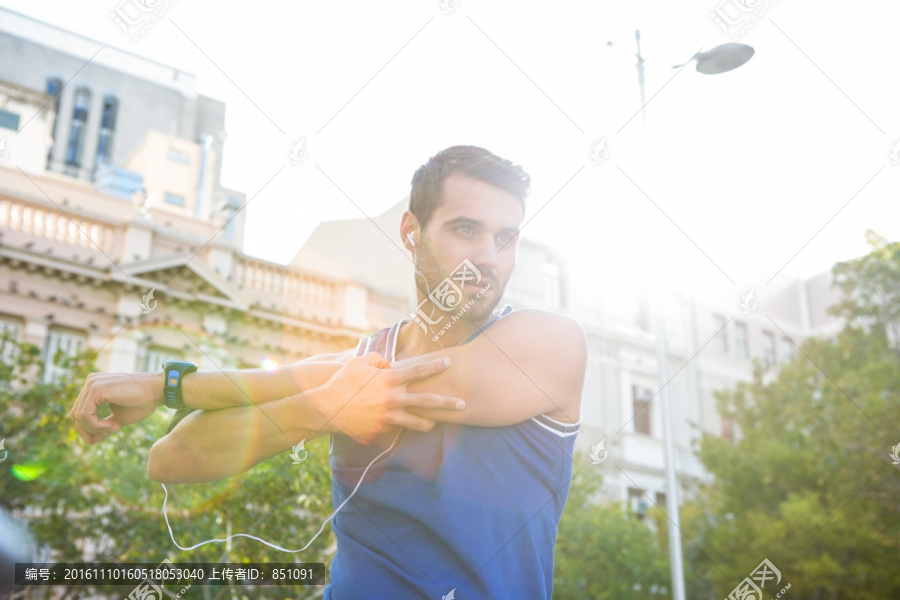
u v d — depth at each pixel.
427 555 2.14
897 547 8.18
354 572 2.14
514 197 2.50
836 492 8.47
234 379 2.28
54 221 6.98
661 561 7.61
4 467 4.32
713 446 8.52
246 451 2.25
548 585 2.26
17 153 6.93
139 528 4.12
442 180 2.46
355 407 2.25
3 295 6.76
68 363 5.61
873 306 9.39
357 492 2.23
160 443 2.28
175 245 6.91
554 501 2.32
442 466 2.20
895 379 9.01
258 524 4.01
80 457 4.39
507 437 2.27
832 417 8.80
